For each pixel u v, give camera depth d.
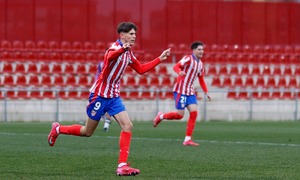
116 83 29.50
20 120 76.06
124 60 29.08
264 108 85.62
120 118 29.25
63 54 86.50
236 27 95.44
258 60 93.19
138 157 36.88
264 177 28.81
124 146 29.06
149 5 91.94
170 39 92.69
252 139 50.66
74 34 89.31
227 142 47.75
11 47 86.12
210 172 30.42
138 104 80.69
